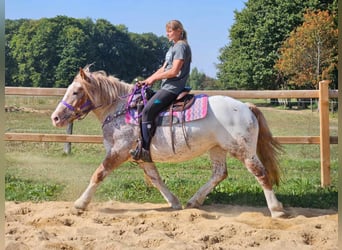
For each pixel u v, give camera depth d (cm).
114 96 596
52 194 693
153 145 575
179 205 624
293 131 1648
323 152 731
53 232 502
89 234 495
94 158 1029
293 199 661
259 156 593
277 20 4497
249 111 576
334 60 3556
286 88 4428
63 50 7819
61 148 1198
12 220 550
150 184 698
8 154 1063
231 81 5006
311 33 3550
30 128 1495
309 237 490
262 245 464
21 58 7912
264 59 4553
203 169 927
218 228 517
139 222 548
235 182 771
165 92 567
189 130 564
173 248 439
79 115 595
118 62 8881
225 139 566
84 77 588
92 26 8569
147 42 9694
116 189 717
